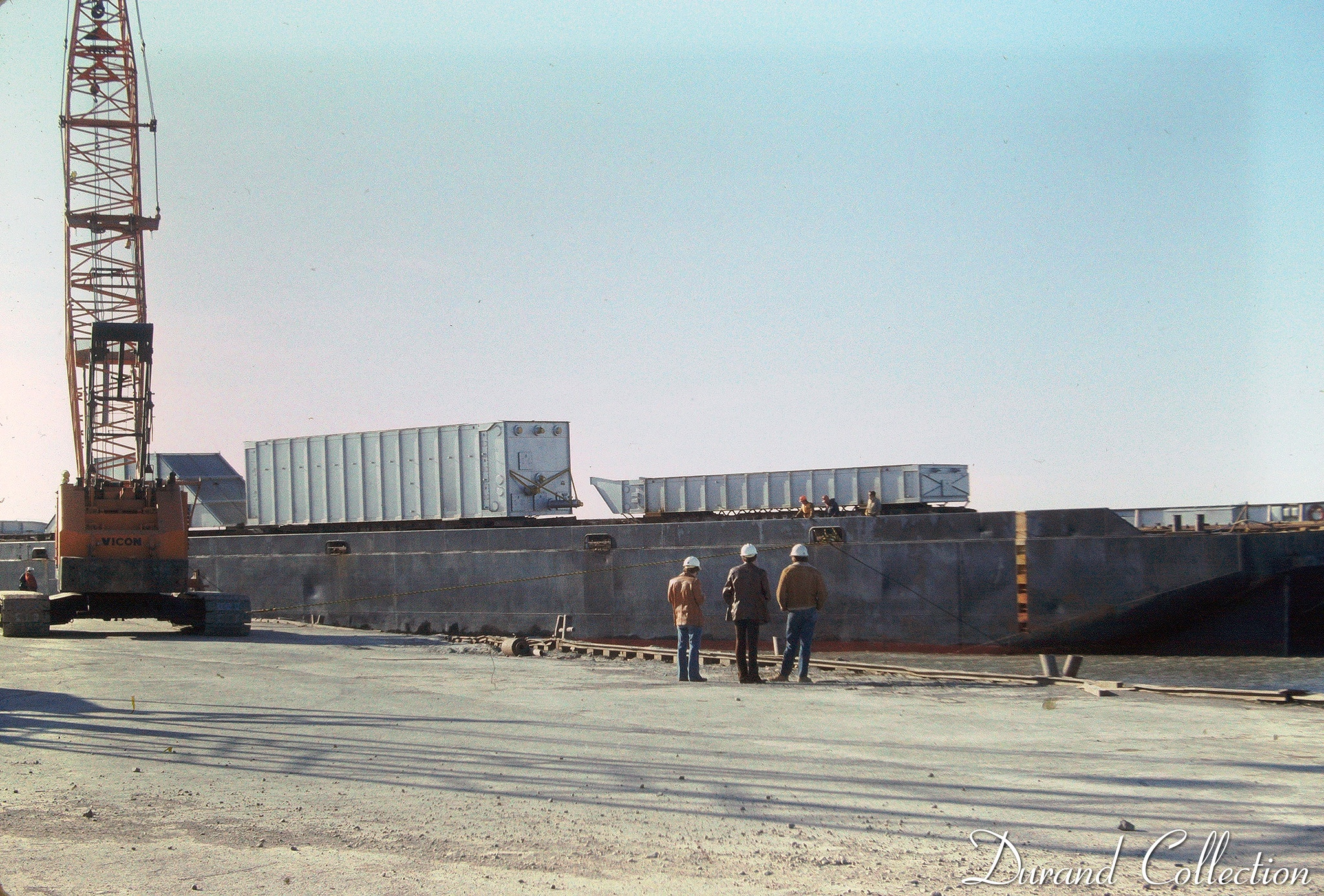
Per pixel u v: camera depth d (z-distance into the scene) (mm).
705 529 25859
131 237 47250
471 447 31484
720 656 20906
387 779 8383
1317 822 7031
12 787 8055
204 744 9922
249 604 26109
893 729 10930
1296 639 21781
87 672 16359
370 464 33719
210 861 6102
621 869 6016
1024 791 7934
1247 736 10398
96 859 6129
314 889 5598
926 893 5656
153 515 25156
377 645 24125
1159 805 7480
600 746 9875
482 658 20891
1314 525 22578
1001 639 22500
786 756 9352
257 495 36719
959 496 28609
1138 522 26125
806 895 5605
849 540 23953
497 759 9211
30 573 33531
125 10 47219
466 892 5578
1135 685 14688
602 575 27203
